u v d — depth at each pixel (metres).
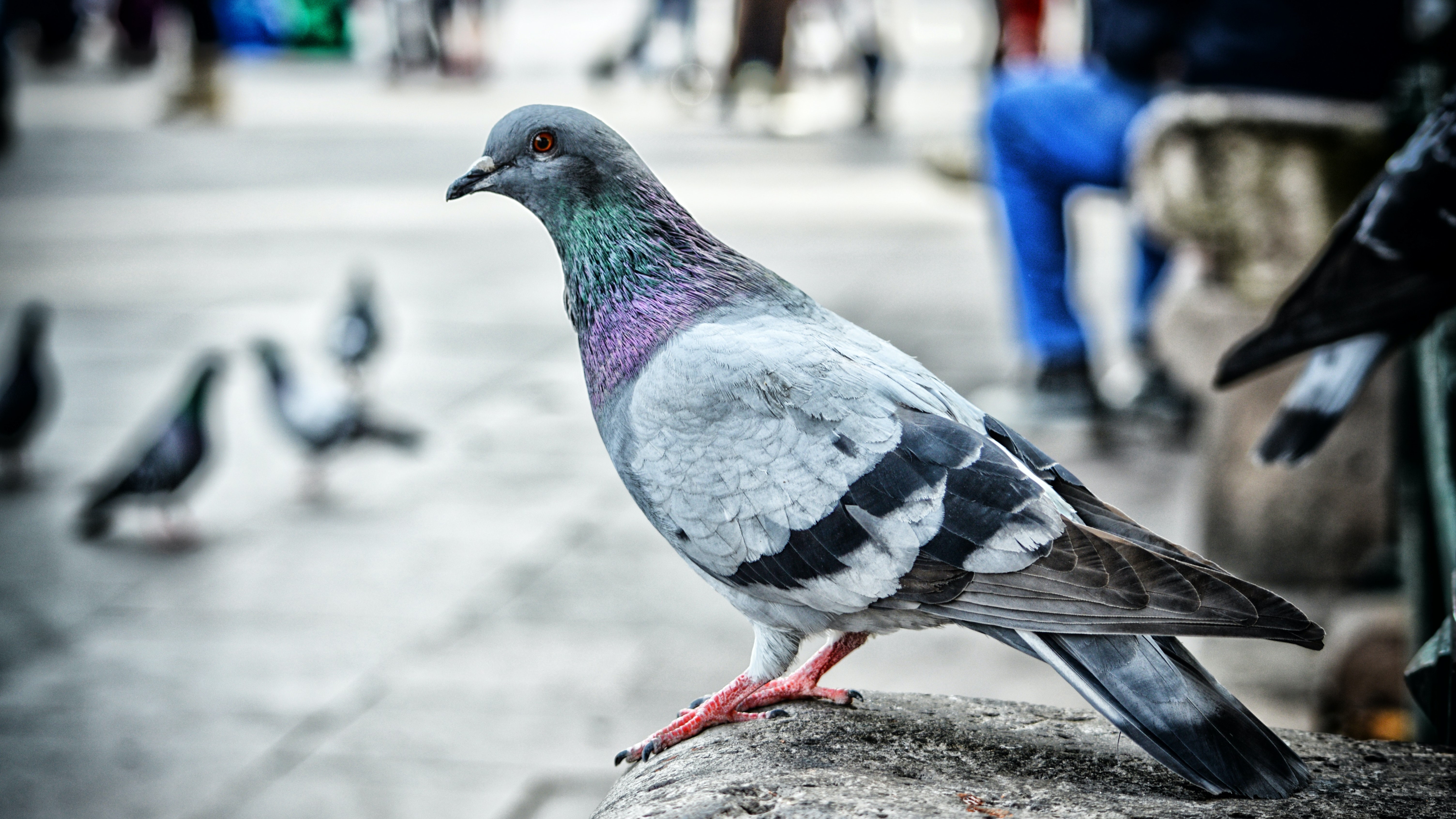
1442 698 2.39
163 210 13.97
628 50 21.42
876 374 2.41
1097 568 2.16
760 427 2.38
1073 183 7.20
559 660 5.59
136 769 4.89
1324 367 3.20
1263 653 5.11
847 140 17.03
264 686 5.46
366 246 12.63
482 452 8.02
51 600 6.30
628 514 7.12
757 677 2.57
